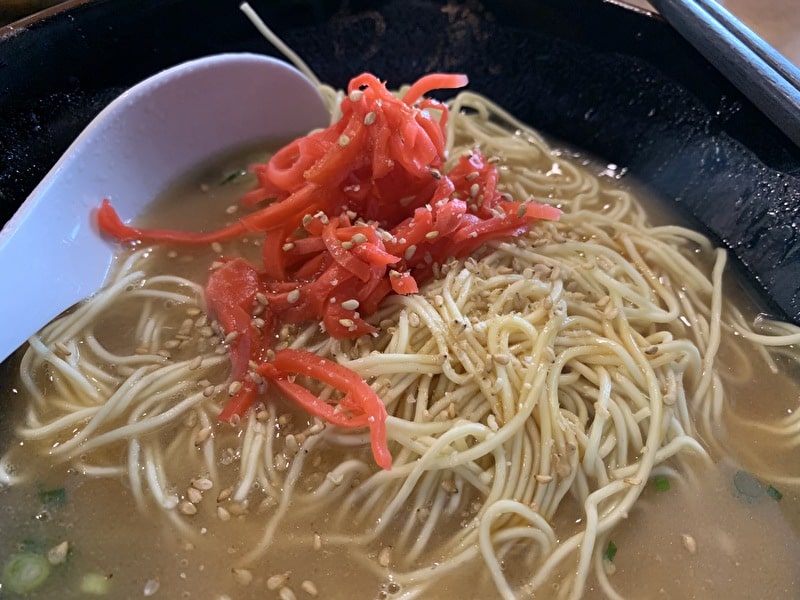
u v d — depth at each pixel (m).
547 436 0.15
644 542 0.14
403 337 0.16
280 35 0.23
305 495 0.15
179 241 0.19
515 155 0.23
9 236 0.16
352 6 0.23
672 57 0.20
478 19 0.23
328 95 0.24
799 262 0.17
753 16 0.20
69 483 0.15
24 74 0.18
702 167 0.20
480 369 0.15
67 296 0.17
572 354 0.16
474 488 0.15
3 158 0.17
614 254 0.18
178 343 0.17
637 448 0.15
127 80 0.21
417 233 0.16
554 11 0.21
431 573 0.14
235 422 0.15
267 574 0.14
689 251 0.20
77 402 0.16
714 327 0.18
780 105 0.16
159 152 0.20
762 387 0.17
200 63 0.20
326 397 0.16
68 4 0.18
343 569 0.14
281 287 0.17
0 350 0.15
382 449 0.14
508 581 0.14
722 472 0.16
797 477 0.15
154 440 0.15
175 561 0.14
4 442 0.15
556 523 0.14
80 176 0.18
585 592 0.14
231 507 0.14
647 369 0.16
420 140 0.17
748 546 0.14
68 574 0.14
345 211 0.17
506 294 0.17
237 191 0.21
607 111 0.22
